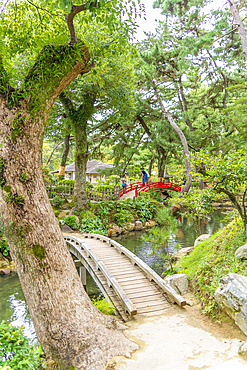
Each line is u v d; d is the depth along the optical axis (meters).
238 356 4.11
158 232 7.95
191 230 19.17
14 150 4.30
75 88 16.36
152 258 12.80
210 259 7.74
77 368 3.89
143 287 7.14
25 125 4.40
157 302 6.43
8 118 4.36
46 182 20.89
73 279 4.65
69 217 16.45
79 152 17.91
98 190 22.73
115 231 18.25
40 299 4.22
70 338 4.13
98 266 8.36
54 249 4.46
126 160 30.23
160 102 23.58
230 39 21.73
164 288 6.66
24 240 4.24
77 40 5.09
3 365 3.70
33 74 4.59
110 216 19.91
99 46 5.95
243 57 22.98
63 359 4.01
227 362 3.94
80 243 10.84
